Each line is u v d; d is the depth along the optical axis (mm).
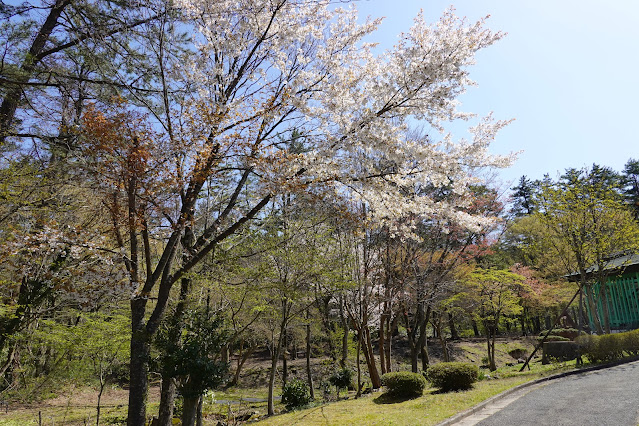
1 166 8672
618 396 7594
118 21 8359
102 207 8117
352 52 8906
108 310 10930
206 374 7445
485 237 16312
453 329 31094
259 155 7273
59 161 8859
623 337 13078
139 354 7211
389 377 11156
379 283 14664
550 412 7047
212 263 8945
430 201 7668
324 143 7188
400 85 7082
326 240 12125
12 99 8789
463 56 6809
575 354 14547
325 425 8500
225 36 8781
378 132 7102
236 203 9531
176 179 6805
